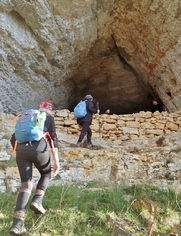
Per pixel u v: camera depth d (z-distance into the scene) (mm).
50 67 7668
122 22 7797
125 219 3312
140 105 9891
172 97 8188
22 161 3066
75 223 3219
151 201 3645
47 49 7258
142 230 3152
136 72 8898
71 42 7508
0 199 3629
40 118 3146
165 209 3617
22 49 6914
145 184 4285
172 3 6973
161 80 8297
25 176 3033
